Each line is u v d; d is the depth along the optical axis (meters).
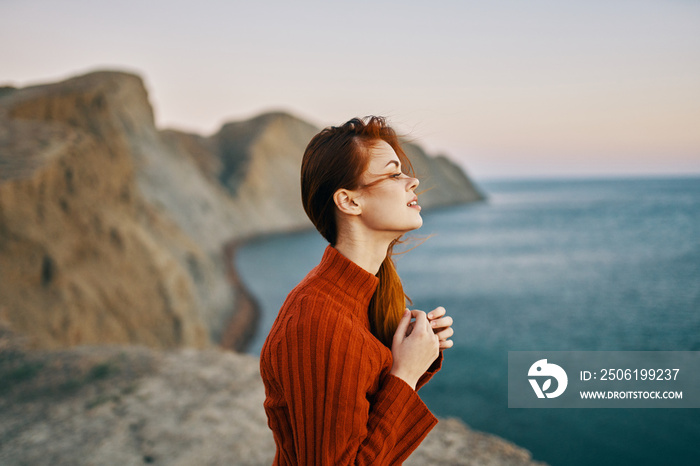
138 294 15.48
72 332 11.09
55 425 4.27
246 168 68.12
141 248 17.06
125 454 3.84
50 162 13.27
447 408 12.79
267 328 23.61
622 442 10.72
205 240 41.56
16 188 11.60
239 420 4.38
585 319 23.16
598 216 90.75
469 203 138.12
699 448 10.38
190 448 3.92
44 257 11.39
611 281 33.62
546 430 11.41
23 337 6.64
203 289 24.19
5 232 10.81
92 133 20.50
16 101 19.53
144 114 44.97
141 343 14.52
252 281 35.47
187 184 48.41
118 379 5.22
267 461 3.76
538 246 55.28
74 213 13.73
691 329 21.03
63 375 5.30
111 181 17.73
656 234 63.47
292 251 51.88
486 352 17.89
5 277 10.30
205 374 5.40
